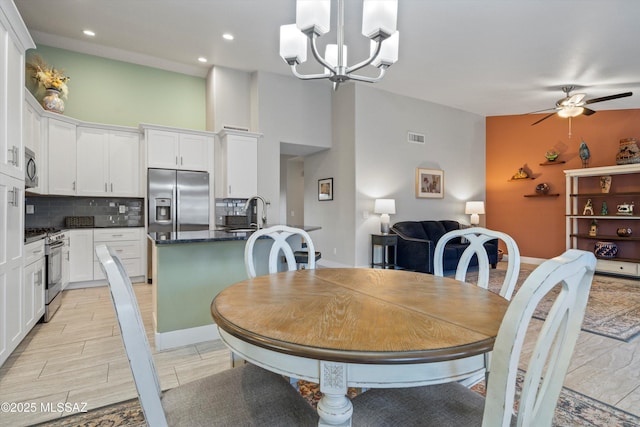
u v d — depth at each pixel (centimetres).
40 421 167
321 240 624
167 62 498
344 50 242
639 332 291
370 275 175
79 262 428
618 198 557
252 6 344
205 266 272
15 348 238
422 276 173
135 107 504
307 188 670
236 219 488
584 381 210
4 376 210
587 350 255
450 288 147
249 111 536
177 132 481
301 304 121
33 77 421
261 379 121
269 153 532
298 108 562
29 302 264
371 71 473
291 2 336
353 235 550
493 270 582
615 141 569
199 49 448
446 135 658
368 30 192
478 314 110
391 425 98
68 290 419
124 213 495
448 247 540
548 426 88
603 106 554
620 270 523
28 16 372
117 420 169
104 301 372
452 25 346
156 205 461
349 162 558
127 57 480
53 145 405
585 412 178
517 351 68
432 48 396
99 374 214
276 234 209
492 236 182
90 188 447
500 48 392
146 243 466
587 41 363
